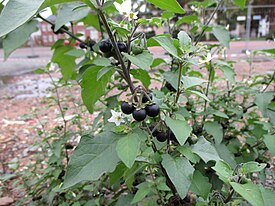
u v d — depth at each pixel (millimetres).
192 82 168
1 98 868
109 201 264
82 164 144
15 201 322
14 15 112
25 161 418
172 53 150
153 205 183
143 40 175
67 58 281
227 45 256
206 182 164
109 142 150
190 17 257
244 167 138
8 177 306
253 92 263
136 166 191
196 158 160
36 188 310
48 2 119
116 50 151
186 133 139
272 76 270
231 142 271
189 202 183
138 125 154
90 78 187
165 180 181
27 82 1150
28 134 531
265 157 264
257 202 117
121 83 244
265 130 243
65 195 260
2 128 581
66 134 306
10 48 223
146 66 144
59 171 271
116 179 202
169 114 157
